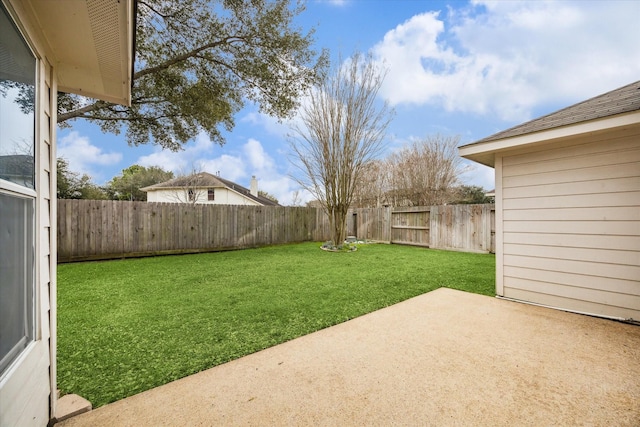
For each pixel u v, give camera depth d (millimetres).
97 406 1606
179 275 4848
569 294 3225
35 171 1358
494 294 3855
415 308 3264
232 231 8531
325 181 8305
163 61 6109
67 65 1799
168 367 2000
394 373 1940
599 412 1572
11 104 1117
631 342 2434
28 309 1282
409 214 9398
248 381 1841
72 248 6215
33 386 1280
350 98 8047
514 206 3648
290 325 2736
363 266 5715
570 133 2977
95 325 2693
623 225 2912
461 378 1887
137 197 23141
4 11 1050
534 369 2002
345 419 1506
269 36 6039
